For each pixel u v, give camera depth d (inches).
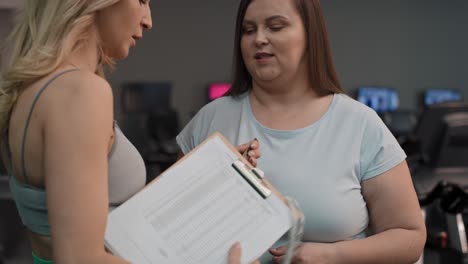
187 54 348.2
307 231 51.3
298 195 51.3
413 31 370.6
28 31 39.4
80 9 38.2
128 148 43.4
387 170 52.5
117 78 340.8
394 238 51.2
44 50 37.4
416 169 116.0
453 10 373.1
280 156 52.9
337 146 52.6
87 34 39.2
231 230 40.6
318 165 51.9
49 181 33.9
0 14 196.1
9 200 91.2
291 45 51.3
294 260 48.2
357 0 363.3
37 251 41.1
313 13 52.5
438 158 115.3
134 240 39.4
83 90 35.2
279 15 50.9
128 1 39.9
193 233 40.2
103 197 34.4
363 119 53.6
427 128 118.3
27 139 36.5
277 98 55.4
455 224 105.7
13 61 39.1
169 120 291.1
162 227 40.1
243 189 42.3
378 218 53.4
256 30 52.4
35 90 36.9
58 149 34.0
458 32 374.9
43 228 38.5
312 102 54.9
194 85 349.7
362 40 366.0
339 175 51.6
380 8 366.3
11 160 39.3
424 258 108.4
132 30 40.9
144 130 263.1
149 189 41.5
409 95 373.4
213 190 41.9
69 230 33.0
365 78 367.9
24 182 38.3
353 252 49.5
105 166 35.1
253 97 57.4
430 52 373.4
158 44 345.1
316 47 53.3
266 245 40.6
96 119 34.7
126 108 321.4
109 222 39.6
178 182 42.1
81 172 33.6
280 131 53.7
